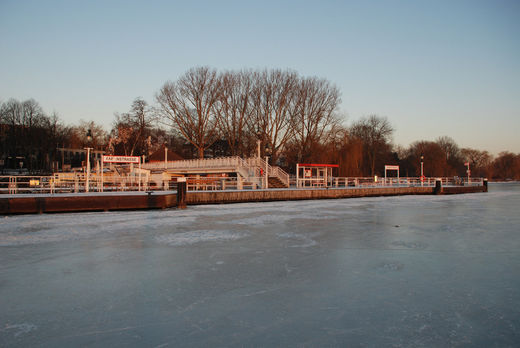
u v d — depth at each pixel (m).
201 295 7.77
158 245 12.71
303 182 37.91
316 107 53.09
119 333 5.98
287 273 9.39
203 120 53.28
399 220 19.16
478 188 48.28
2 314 6.77
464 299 7.54
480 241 13.63
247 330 6.10
